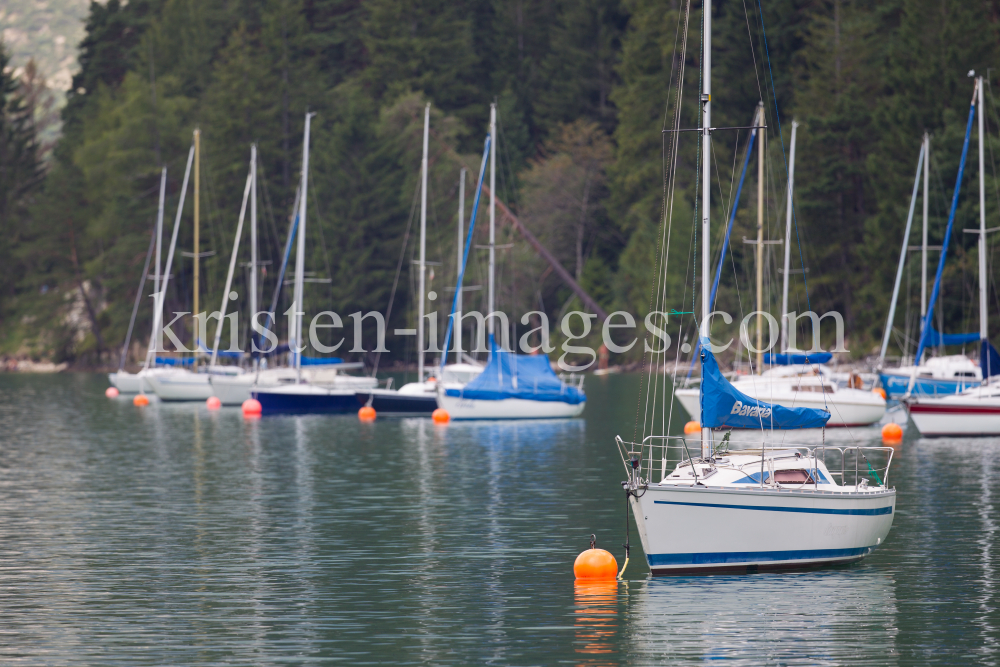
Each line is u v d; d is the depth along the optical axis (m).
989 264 156.12
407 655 40.28
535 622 44.12
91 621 44.69
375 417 131.75
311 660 39.84
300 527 63.25
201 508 69.44
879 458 90.31
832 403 113.56
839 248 190.12
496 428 120.06
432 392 135.38
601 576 50.31
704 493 49.34
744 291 189.12
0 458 94.50
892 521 58.84
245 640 42.16
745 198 196.38
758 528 50.06
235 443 105.69
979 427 106.00
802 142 192.00
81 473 85.19
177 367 174.50
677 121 63.53
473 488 77.06
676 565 50.06
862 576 50.72
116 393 178.75
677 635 42.16
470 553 56.41
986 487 75.38
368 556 55.84
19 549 57.53
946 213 162.88
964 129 162.00
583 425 123.38
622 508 69.00
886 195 179.50
